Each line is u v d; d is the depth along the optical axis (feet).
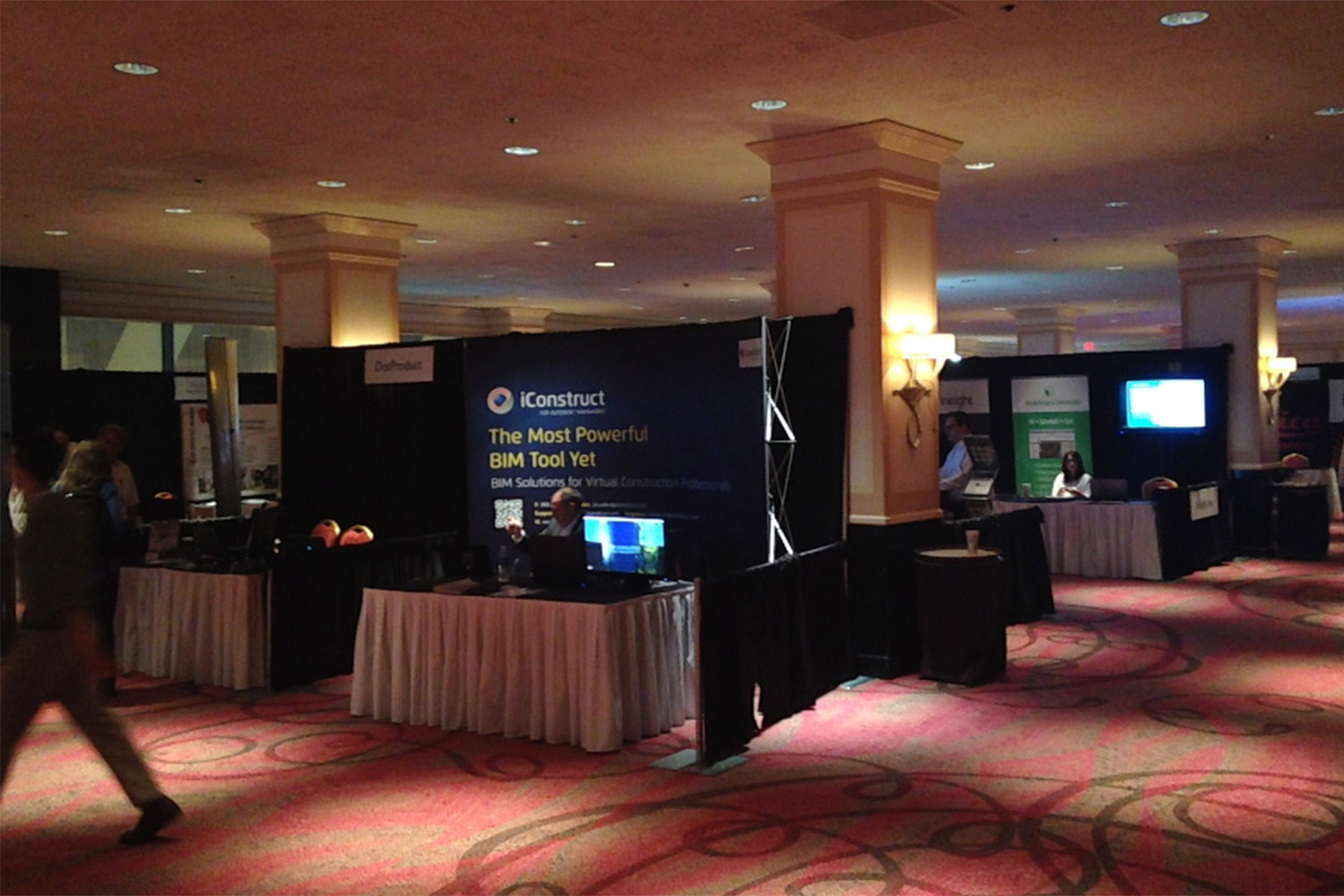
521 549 22.17
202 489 41.04
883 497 24.31
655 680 19.70
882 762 18.15
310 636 24.30
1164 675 23.97
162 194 29.71
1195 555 38.63
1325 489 41.96
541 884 13.51
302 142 24.50
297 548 24.73
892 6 16.89
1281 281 55.83
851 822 15.39
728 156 26.50
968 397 48.67
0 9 16.43
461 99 21.47
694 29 17.75
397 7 16.56
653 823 15.52
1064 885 13.14
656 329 25.07
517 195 31.04
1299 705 21.26
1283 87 21.54
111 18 16.85
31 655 13.91
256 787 17.46
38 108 21.53
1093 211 35.35
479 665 20.13
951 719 20.72
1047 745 18.89
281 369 33.47
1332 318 79.46
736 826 15.31
